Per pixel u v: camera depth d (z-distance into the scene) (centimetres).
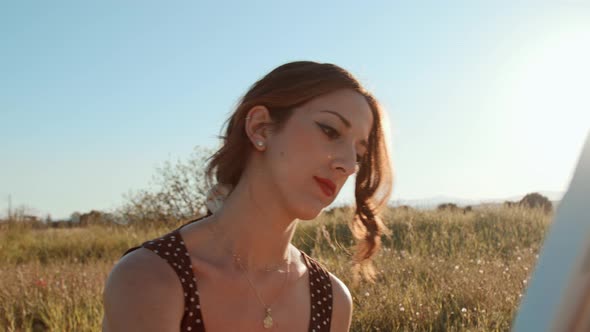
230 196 159
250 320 152
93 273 655
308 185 146
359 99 150
